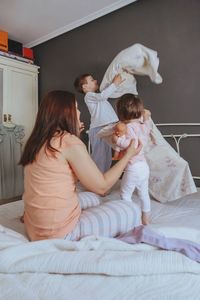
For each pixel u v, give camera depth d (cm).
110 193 190
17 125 320
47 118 104
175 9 218
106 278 73
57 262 77
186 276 73
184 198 183
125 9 248
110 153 223
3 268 78
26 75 329
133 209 116
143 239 90
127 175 150
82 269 74
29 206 103
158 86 229
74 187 106
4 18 275
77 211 105
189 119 215
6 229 110
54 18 276
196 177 212
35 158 100
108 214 108
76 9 258
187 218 142
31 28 299
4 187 304
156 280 71
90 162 101
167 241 87
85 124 288
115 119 227
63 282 72
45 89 334
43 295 68
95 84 242
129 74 226
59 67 313
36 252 85
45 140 100
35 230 103
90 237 94
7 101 312
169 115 225
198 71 208
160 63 228
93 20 274
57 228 99
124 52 215
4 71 308
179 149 221
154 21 230
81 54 289
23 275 77
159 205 170
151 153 182
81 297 66
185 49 214
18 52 328
